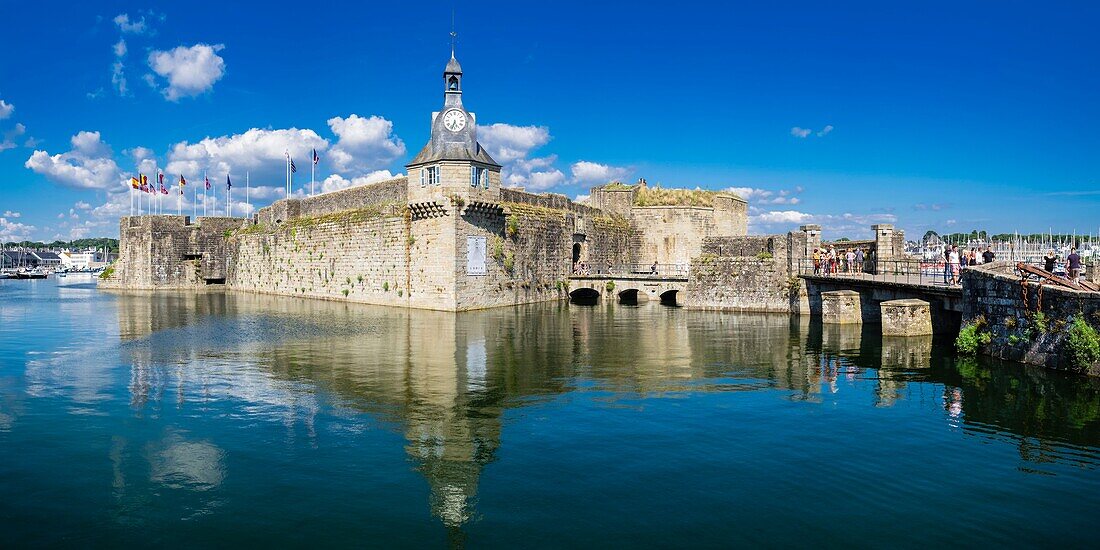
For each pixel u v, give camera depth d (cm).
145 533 1085
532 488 1253
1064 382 1969
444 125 4678
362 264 5341
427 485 1268
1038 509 1162
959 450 1441
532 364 2423
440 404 1825
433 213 4628
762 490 1241
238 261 7325
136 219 7644
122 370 2291
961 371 2197
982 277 2450
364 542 1058
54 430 1587
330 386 2041
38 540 1061
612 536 1073
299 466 1359
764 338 3095
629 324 3712
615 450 1452
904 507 1170
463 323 3775
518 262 5147
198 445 1484
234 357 2570
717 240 5406
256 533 1085
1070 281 2183
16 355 2611
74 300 5744
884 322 3106
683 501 1195
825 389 1997
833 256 4172
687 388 2023
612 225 6469
